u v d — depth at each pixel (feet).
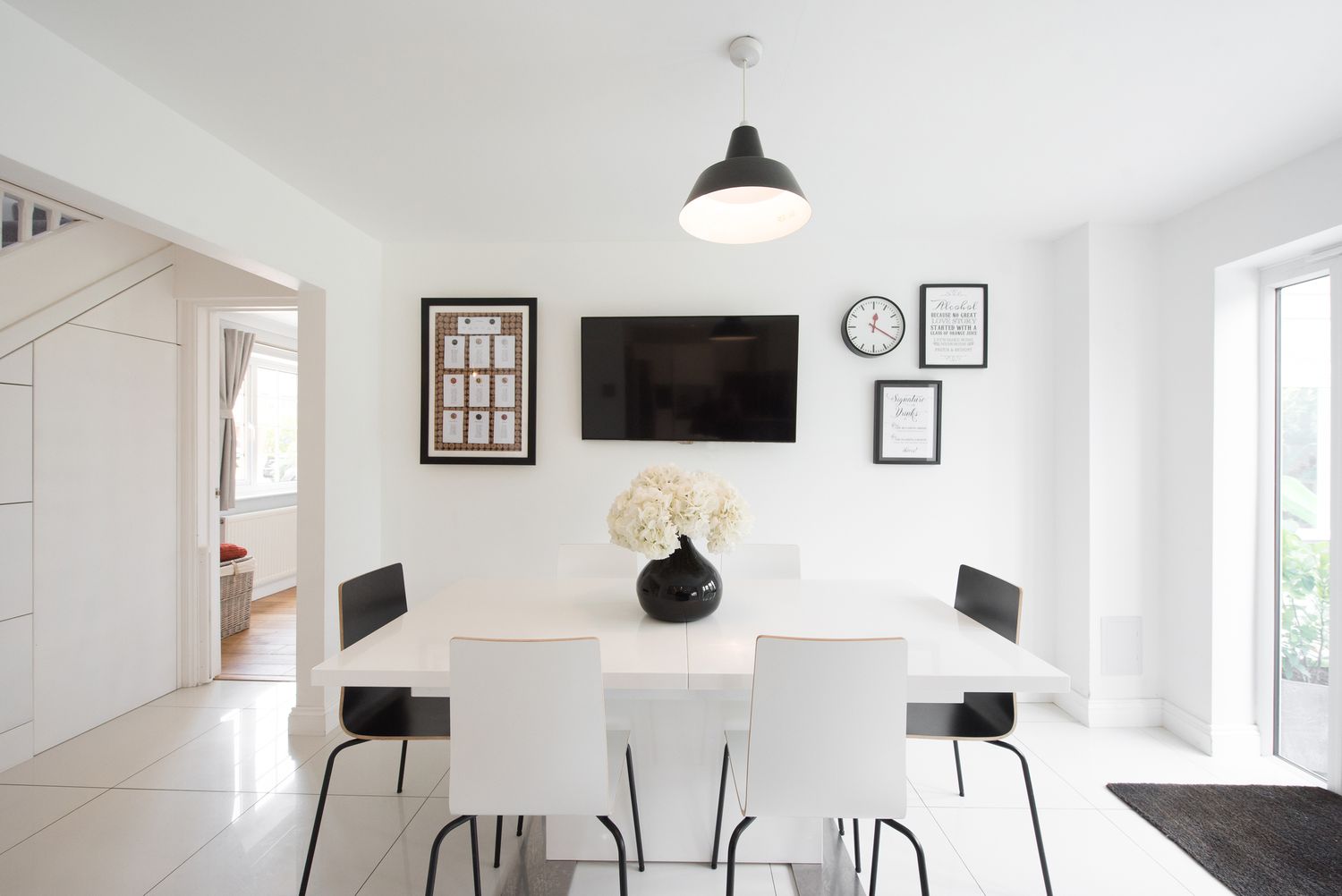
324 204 8.39
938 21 4.74
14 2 4.51
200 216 6.37
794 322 9.46
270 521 16.55
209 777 7.34
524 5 4.59
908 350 9.78
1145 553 8.86
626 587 7.04
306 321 8.54
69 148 5.03
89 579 8.48
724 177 4.53
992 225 9.11
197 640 10.09
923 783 7.36
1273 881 5.65
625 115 6.17
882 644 4.03
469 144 6.76
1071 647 9.27
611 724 5.81
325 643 8.48
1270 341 7.94
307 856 5.38
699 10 4.64
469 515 9.95
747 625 5.58
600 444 9.89
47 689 7.95
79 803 6.79
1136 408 8.87
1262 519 8.02
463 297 9.88
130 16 4.68
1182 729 8.43
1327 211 6.69
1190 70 5.38
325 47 5.10
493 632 5.36
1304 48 5.07
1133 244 8.90
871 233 9.50
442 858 5.94
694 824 5.85
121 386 8.93
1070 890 5.57
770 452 9.83
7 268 7.53
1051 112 6.07
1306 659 7.58
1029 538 9.73
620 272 9.90
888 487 9.82
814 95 5.78
